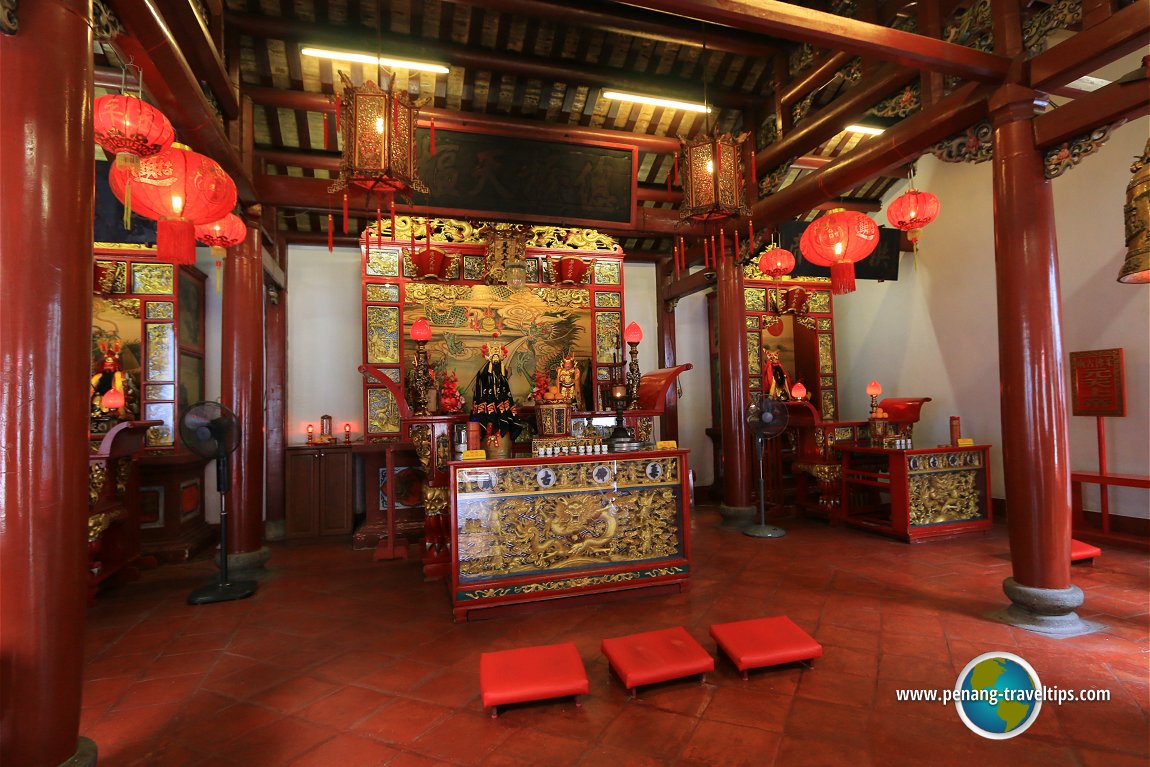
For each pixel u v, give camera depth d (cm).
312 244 887
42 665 223
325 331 884
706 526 798
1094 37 377
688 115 743
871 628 419
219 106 505
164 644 422
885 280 934
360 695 338
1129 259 365
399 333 773
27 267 227
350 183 456
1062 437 417
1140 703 309
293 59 604
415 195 637
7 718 215
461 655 394
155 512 699
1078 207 703
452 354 789
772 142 683
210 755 279
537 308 818
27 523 223
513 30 617
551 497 493
